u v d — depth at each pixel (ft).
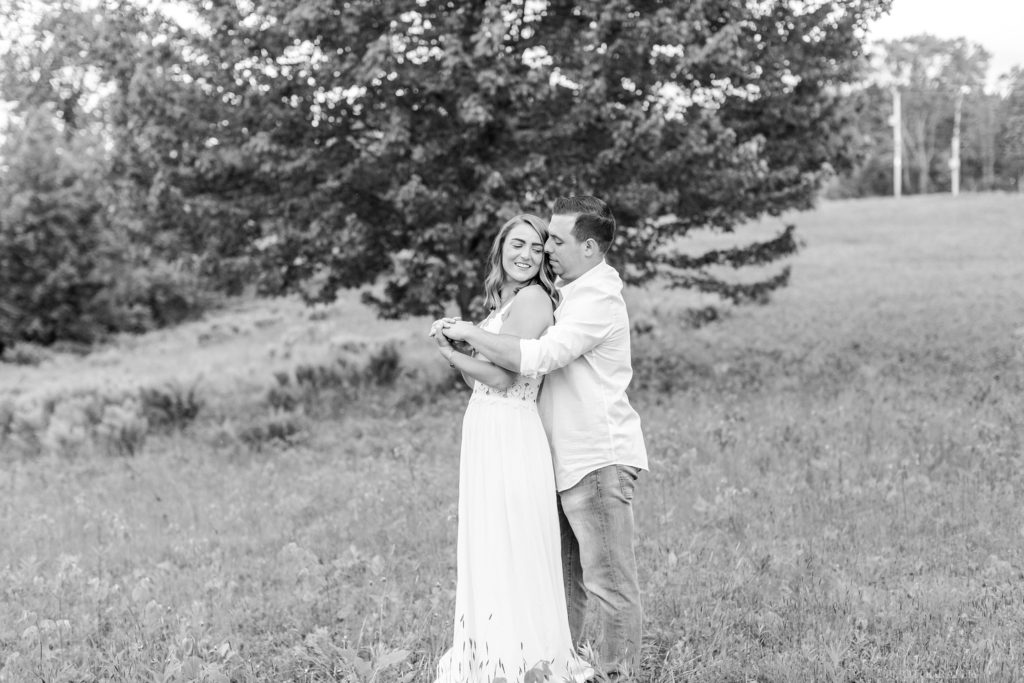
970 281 74.79
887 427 28.09
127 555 21.75
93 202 90.38
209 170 39.91
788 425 29.07
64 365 81.05
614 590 12.45
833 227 130.82
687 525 20.36
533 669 11.17
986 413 29.45
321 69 36.91
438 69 37.88
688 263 45.80
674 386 40.42
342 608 16.55
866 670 12.67
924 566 17.03
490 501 12.38
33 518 26.13
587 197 12.60
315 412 42.98
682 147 36.78
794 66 40.01
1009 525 19.04
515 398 12.46
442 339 12.30
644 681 13.04
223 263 42.98
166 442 40.55
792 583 16.39
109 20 38.22
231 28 37.73
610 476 12.34
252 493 28.30
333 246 40.78
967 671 12.41
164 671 13.35
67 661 14.60
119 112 39.50
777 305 69.00
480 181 38.09
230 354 72.59
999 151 284.41
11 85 41.68
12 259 90.27
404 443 32.91
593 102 36.17
